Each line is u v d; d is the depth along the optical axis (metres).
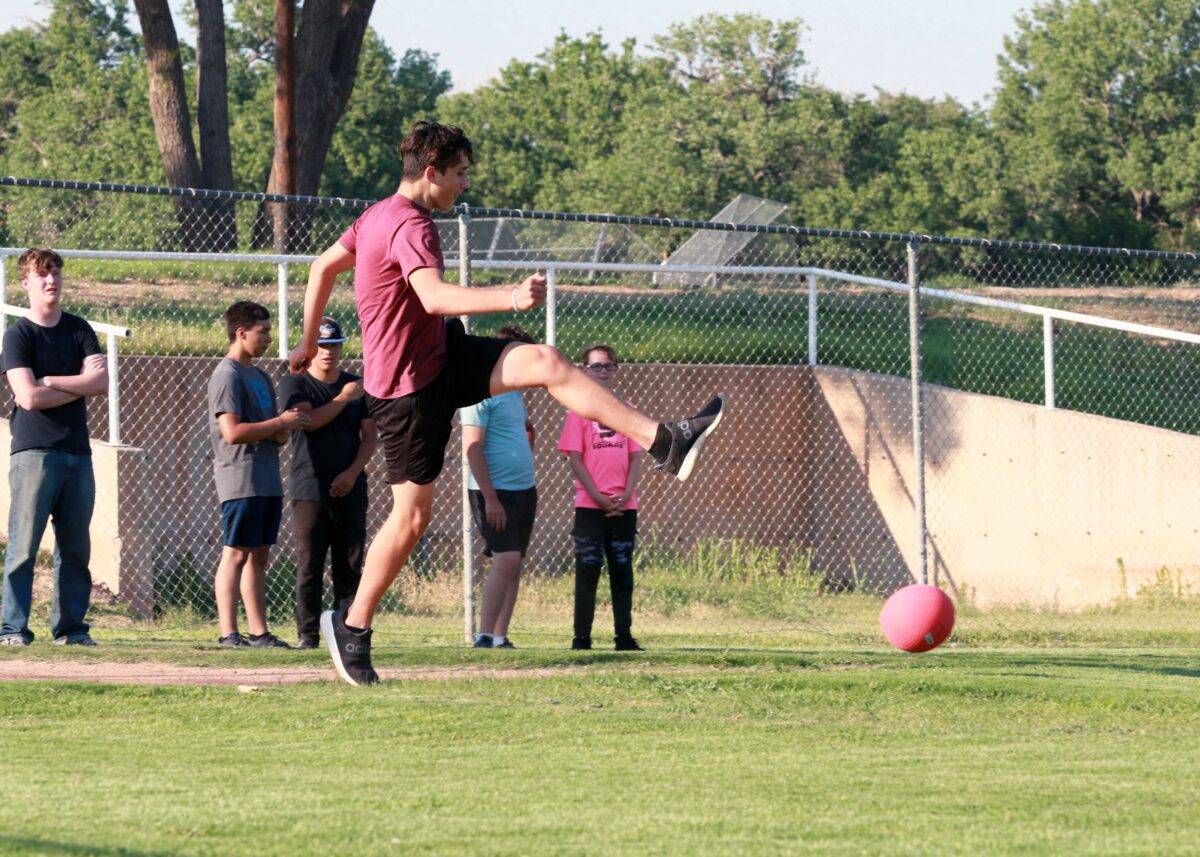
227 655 9.32
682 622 16.30
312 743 6.50
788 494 20.95
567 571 19.09
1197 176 68.69
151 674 8.41
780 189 63.38
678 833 4.69
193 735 6.67
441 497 18.19
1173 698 8.13
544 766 5.98
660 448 6.62
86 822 4.73
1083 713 7.97
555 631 14.52
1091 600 18.23
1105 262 55.50
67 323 9.97
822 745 6.75
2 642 9.77
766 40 68.38
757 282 25.92
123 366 16.59
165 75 33.38
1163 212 75.31
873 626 15.91
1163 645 13.79
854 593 19.94
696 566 19.70
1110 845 4.61
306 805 5.05
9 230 26.48
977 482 19.41
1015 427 19.02
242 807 5.00
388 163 82.44
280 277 16.86
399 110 85.44
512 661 9.38
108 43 86.81
